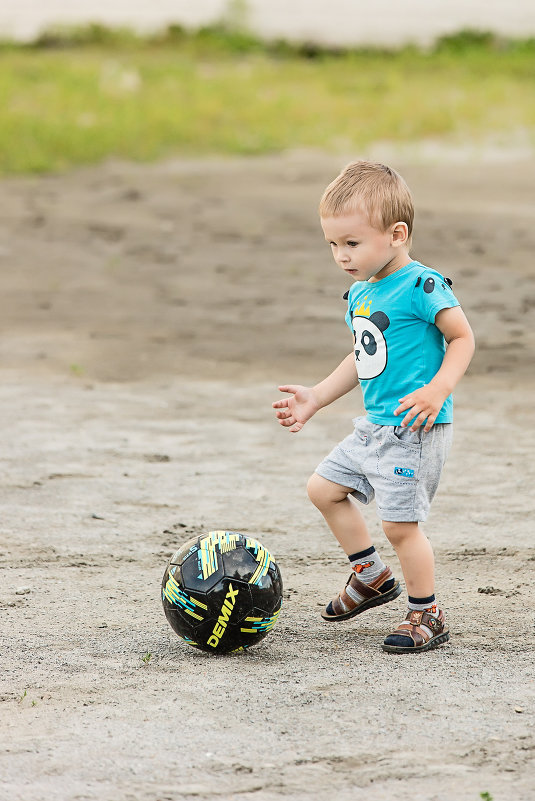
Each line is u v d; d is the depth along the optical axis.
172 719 11.21
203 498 19.12
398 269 13.43
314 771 10.12
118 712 11.41
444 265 40.34
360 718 11.17
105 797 9.73
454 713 11.27
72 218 48.75
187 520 18.08
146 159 63.03
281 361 28.83
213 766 10.22
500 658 12.90
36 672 12.55
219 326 32.53
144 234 45.91
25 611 14.52
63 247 43.38
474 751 10.46
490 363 28.66
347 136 69.81
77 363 28.36
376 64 102.56
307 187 55.84
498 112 78.75
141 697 11.80
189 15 115.12
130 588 15.42
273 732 10.88
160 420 23.72
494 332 31.69
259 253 42.75
